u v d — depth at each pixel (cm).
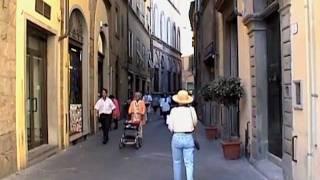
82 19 1950
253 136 1261
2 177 1048
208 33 2562
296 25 835
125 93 3462
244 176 1074
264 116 1237
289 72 922
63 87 1596
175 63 7225
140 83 4484
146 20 4903
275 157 1155
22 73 1196
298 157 835
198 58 3453
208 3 2550
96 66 2222
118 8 3081
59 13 1556
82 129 1936
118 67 3098
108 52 2606
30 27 1347
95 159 1362
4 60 1082
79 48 1944
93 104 2145
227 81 1382
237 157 1324
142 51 4603
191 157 944
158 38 5834
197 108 3453
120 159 1364
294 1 844
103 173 1130
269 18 1214
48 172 1142
